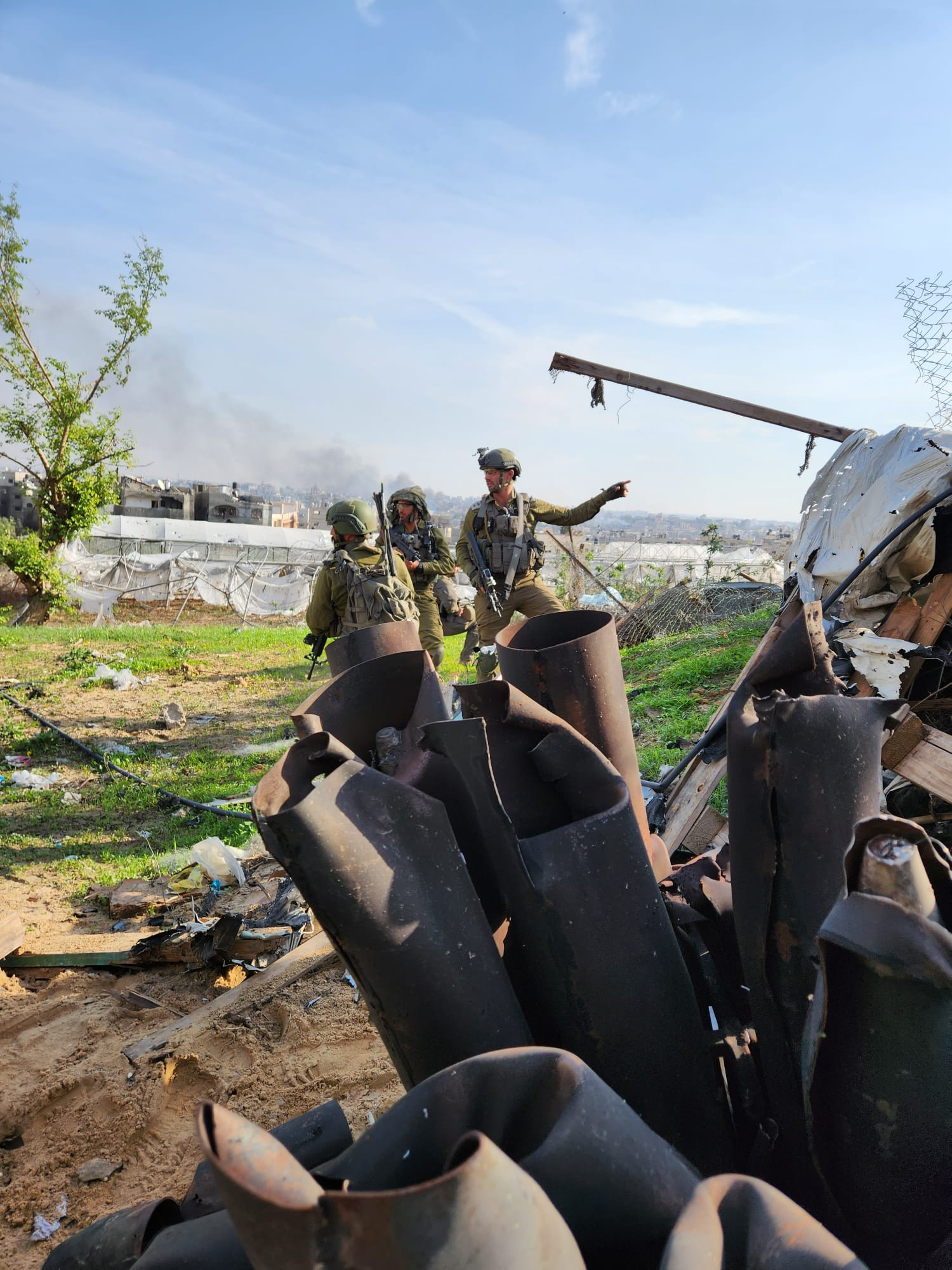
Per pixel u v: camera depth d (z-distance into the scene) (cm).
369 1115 323
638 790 218
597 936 162
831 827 160
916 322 558
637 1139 125
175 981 462
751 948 169
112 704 1221
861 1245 142
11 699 1211
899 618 476
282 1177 101
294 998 405
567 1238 106
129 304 2884
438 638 820
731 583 1597
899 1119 133
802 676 184
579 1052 169
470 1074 131
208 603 4103
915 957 123
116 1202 308
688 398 621
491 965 160
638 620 1480
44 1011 430
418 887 152
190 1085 368
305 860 143
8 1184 322
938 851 128
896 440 501
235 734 1048
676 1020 168
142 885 574
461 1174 94
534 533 833
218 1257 142
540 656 204
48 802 801
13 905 569
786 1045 167
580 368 629
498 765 178
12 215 2750
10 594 3809
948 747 370
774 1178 175
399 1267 94
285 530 6106
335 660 257
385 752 204
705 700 852
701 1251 103
